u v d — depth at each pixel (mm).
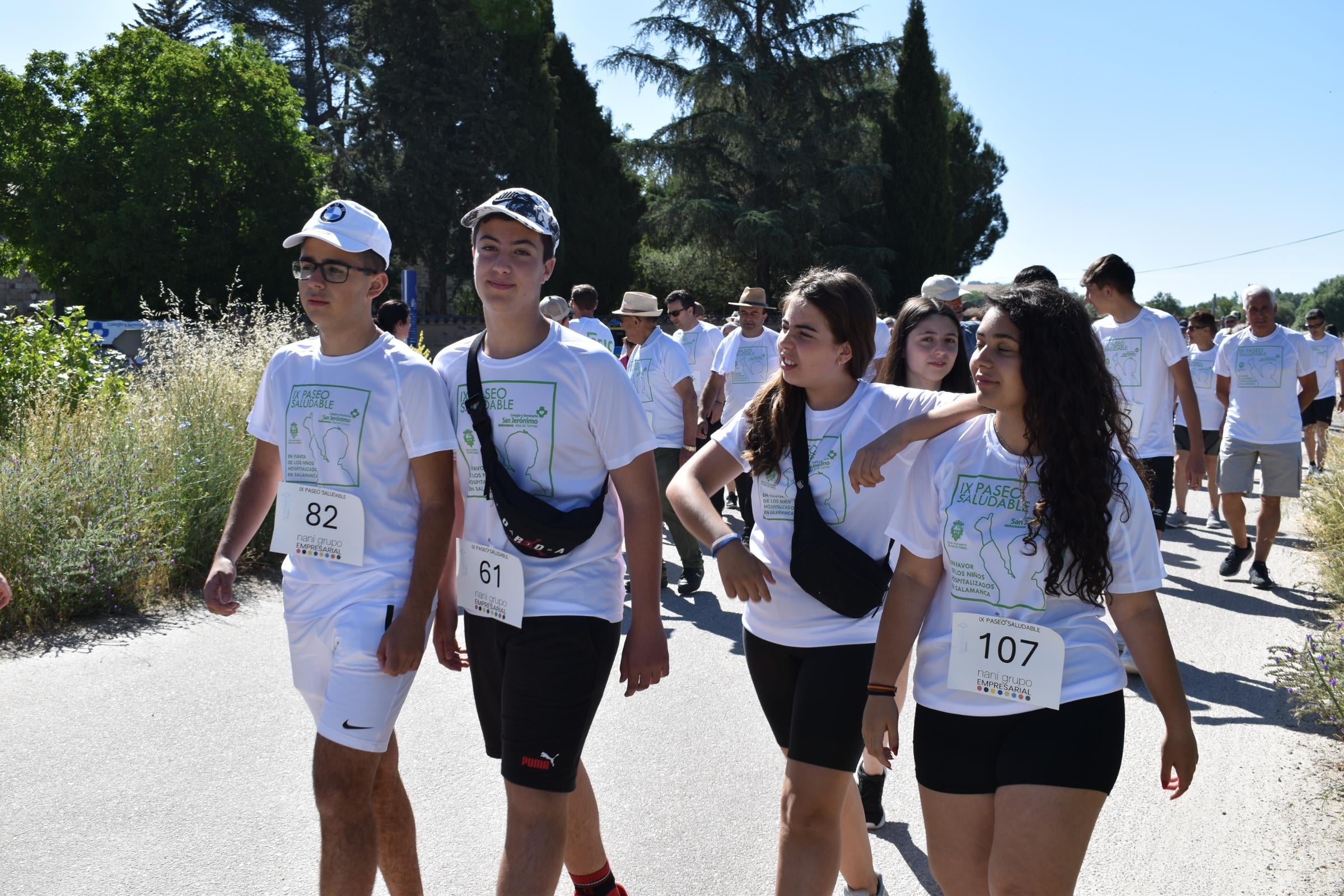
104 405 8359
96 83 34938
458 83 37688
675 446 7555
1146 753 4438
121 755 4227
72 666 5246
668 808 3910
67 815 3709
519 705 2688
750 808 3914
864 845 3150
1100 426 2295
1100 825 3781
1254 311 7355
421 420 2748
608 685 5367
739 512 10836
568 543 2705
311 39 48562
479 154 38000
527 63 38969
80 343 9234
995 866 2232
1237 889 3324
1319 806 3881
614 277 42625
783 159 38406
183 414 7984
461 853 3543
